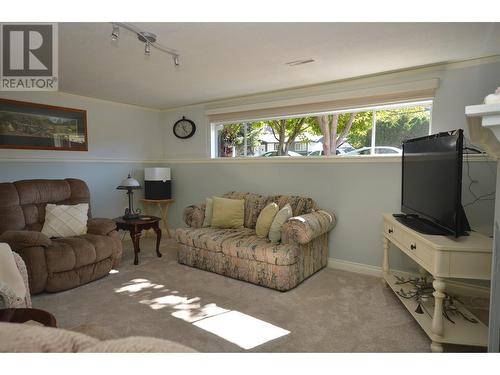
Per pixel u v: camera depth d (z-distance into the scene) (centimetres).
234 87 355
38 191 325
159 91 375
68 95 387
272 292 269
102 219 337
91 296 260
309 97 347
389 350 183
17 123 346
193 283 290
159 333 202
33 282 251
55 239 295
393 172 300
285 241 283
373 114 321
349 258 329
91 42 221
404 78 292
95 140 419
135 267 335
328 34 206
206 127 449
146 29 198
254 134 414
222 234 329
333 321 218
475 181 254
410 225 218
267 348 186
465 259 166
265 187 390
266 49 234
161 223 498
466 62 262
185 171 473
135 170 471
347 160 324
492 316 134
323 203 344
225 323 215
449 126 272
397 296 242
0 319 134
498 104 106
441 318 177
